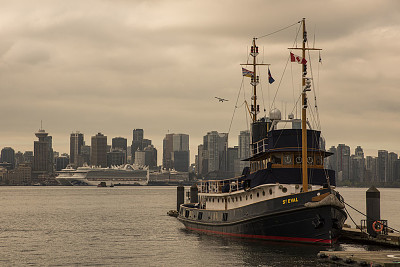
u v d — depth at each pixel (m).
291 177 65.00
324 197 59.62
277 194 64.88
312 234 61.59
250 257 59.69
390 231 74.19
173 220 119.31
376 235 69.69
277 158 66.44
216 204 80.56
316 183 65.69
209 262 58.81
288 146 65.56
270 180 65.25
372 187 70.50
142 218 125.94
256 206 66.19
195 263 59.12
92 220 120.31
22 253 69.06
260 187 66.38
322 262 56.34
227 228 73.50
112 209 165.62
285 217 62.91
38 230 97.88
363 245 69.44
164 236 85.19
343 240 74.12
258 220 65.81
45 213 146.75
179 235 85.44
